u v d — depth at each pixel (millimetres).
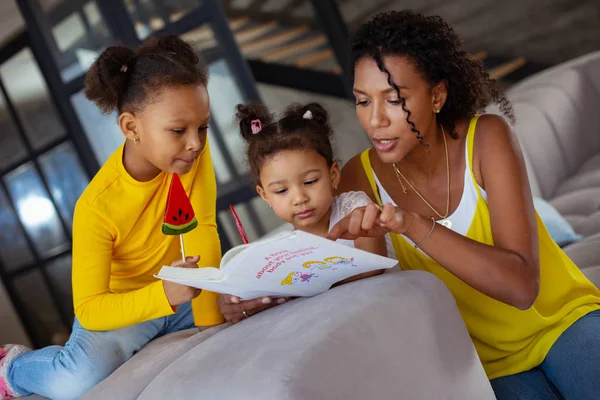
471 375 1104
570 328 1229
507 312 1259
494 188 1209
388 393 931
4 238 4094
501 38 5953
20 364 1558
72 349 1456
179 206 1168
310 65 6184
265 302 1238
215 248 1492
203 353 1042
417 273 1120
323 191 1296
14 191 3926
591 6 5609
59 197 3748
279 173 1280
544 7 5738
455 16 6043
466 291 1293
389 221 1079
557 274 1283
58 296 4039
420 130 1224
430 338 1048
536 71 5934
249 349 958
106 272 1405
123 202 1410
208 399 893
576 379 1158
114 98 1351
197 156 1364
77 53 3326
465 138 1274
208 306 1427
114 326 1356
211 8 3027
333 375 872
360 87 1219
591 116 3051
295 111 1343
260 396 840
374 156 1415
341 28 4145
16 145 3787
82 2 3219
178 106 1296
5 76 3689
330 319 958
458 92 1251
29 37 3518
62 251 3893
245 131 1380
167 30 3111
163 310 1285
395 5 6211
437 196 1315
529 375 1269
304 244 982
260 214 4699
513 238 1176
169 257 1558
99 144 3406
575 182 2658
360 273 1200
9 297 4191
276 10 6270
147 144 1335
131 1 3146
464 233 1291
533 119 2717
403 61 1186
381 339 962
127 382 1245
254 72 6125
